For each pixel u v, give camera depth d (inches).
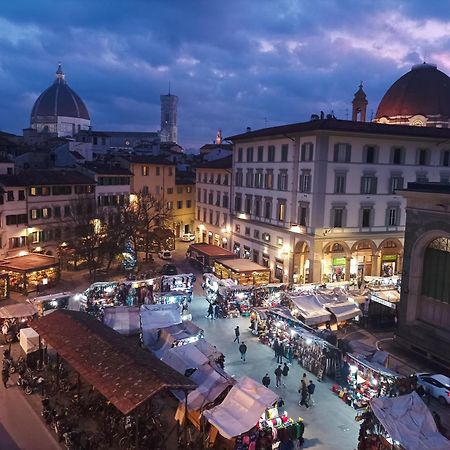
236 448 1011.9
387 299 1846.7
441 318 1556.3
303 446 1074.7
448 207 1475.1
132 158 3646.7
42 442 1053.8
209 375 1179.3
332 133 2185.0
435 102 3149.6
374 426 1062.4
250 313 1878.7
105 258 2854.3
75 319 1326.3
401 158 2356.1
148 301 1984.5
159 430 1088.2
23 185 2527.1
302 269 2431.1
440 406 1286.9
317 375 1419.8
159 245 3051.2
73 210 2778.1
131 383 968.3
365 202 2303.2
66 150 3563.0
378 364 1322.6
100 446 1034.1
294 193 2372.0
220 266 2466.8
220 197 3321.9
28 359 1398.9
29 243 2588.6
